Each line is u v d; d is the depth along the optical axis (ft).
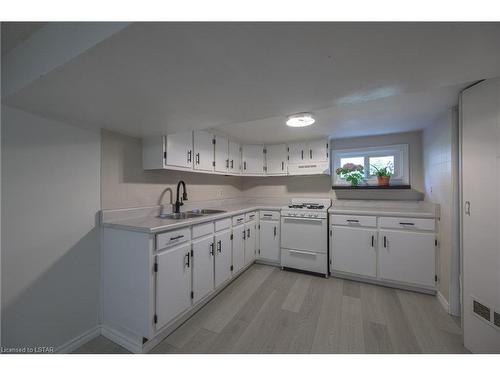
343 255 8.72
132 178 6.71
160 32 2.20
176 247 5.69
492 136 4.34
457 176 6.13
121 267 5.35
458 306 6.21
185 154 7.47
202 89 3.59
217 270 7.36
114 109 4.43
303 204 10.74
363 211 8.37
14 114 4.25
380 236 8.11
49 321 4.75
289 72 3.09
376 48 2.56
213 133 8.94
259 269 9.87
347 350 4.99
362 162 10.55
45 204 4.69
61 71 2.93
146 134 6.51
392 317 6.19
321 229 9.08
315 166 10.25
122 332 5.35
